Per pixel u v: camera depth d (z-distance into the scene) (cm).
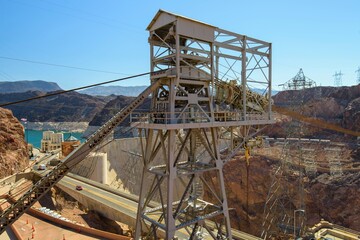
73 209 6081
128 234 4900
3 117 8806
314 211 7856
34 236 4059
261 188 8381
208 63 2448
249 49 2738
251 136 2981
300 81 6581
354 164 8762
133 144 10431
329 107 12138
